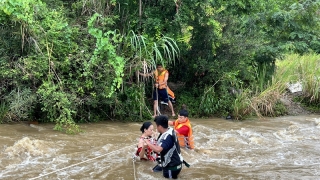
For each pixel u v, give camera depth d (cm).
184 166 674
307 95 1292
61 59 948
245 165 691
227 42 1132
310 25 1392
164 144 571
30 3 901
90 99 977
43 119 973
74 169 636
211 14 1052
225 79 1156
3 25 928
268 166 686
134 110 1060
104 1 1062
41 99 920
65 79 952
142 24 1062
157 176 613
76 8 1066
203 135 905
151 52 1003
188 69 1207
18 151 701
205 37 1122
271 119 1135
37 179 585
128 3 1066
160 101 1117
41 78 930
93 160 685
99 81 979
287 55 1532
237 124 1051
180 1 1039
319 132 960
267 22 1334
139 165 665
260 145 827
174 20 1037
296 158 737
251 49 1177
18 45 933
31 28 905
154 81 1091
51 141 790
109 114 1066
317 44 1725
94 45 1002
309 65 1401
